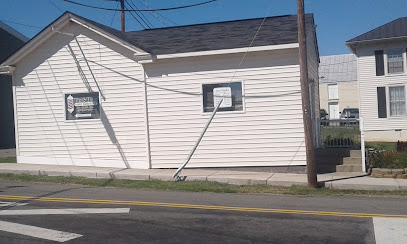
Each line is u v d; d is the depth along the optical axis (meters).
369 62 27.45
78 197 10.70
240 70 14.19
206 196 10.94
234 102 14.32
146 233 7.36
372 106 27.41
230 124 14.30
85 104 15.60
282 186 12.13
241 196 10.95
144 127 14.95
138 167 15.01
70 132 15.71
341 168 14.00
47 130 15.96
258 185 12.27
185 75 14.62
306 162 13.06
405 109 26.95
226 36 15.35
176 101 14.70
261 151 14.09
